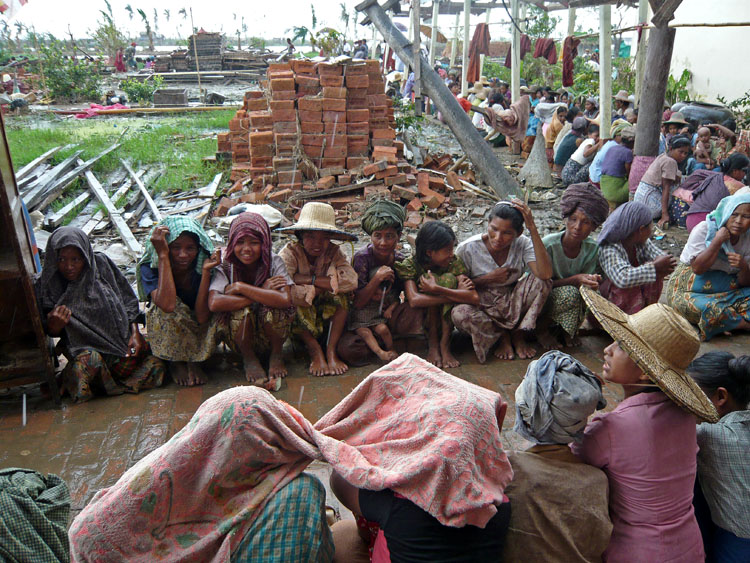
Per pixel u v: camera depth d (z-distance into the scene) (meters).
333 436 2.42
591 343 5.26
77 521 2.11
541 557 2.29
